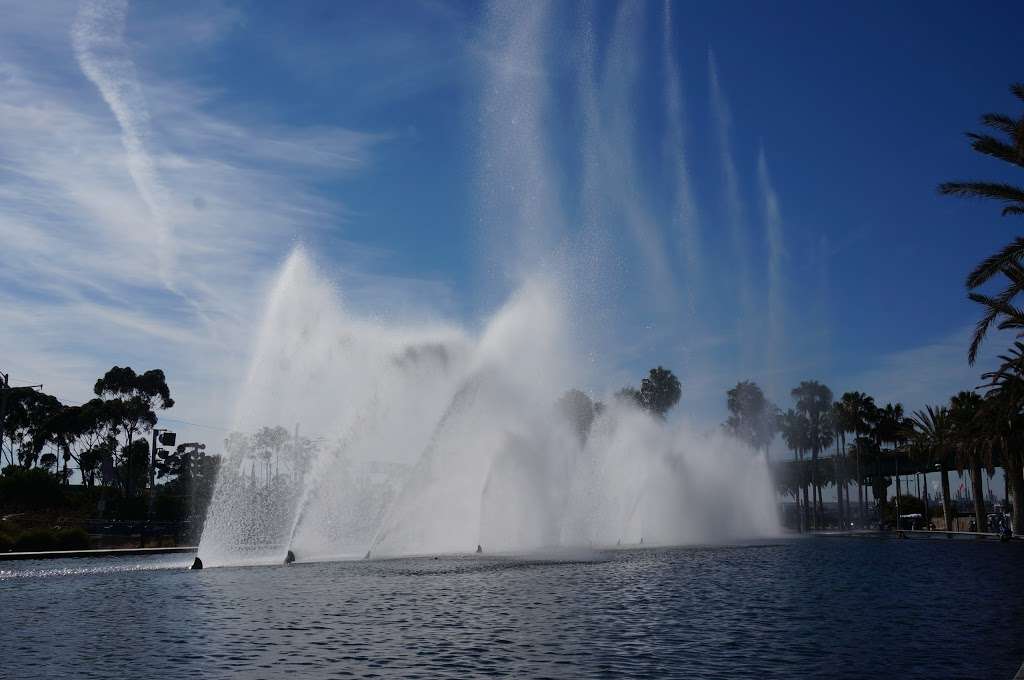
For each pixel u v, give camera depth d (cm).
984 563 3700
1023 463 6706
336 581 2844
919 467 10769
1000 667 1360
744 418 12344
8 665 1450
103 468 9988
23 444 13100
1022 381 5434
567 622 1895
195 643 1650
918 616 1978
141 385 13150
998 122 3731
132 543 6000
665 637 1683
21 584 2939
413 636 1708
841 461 11844
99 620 2005
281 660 1463
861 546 5375
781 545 5488
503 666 1395
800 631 1756
